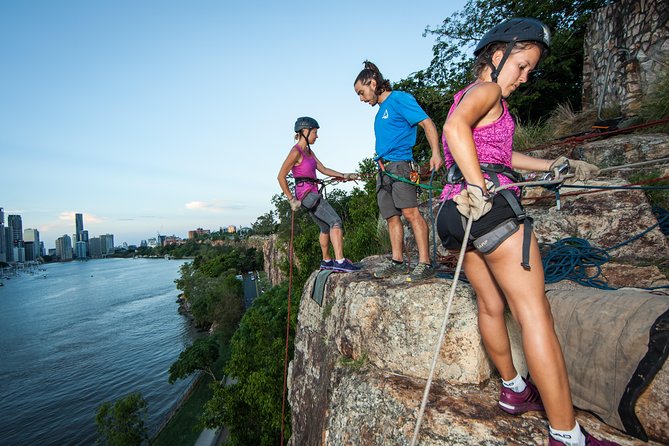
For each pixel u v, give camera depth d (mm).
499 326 1831
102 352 50562
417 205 3453
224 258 93500
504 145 1694
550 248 3256
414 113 3301
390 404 2436
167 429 26641
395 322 2896
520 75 1662
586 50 7902
